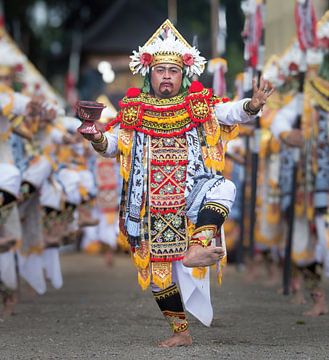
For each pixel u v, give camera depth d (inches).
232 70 1881.2
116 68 1881.2
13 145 687.1
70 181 763.4
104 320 606.9
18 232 639.8
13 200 628.7
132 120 484.4
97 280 933.2
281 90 783.1
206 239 458.9
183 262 450.0
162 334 540.7
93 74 1918.1
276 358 451.2
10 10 1962.4
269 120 772.6
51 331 557.3
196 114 483.8
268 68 804.6
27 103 634.8
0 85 634.8
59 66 2247.8
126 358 452.8
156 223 480.7
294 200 701.3
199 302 487.2
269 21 905.5
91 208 841.5
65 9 2418.8
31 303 714.2
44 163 687.1
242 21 1925.4
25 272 707.4
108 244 1098.7
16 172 629.6
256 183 811.4
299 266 673.0
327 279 877.8
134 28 2073.1
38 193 697.6
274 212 813.9
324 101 693.3
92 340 518.6
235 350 474.9
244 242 1027.3
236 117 480.4
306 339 518.6
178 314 490.9
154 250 480.4
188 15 2119.8
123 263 1194.0
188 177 480.7
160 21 2087.8
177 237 480.4
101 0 2429.9
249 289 802.8
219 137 485.7
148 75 496.4
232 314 628.1
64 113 774.5
